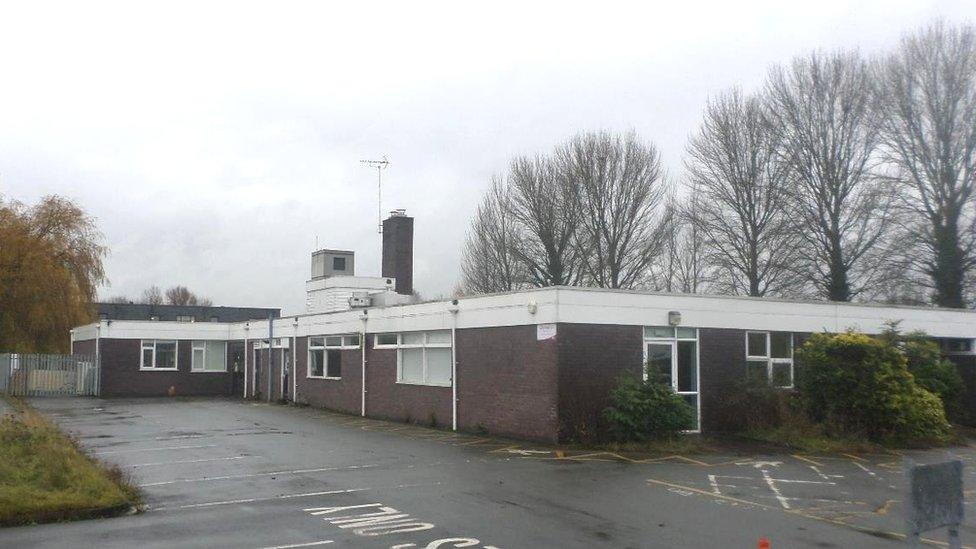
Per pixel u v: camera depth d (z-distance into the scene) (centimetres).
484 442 2109
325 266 4575
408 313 2697
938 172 3681
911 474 757
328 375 3306
